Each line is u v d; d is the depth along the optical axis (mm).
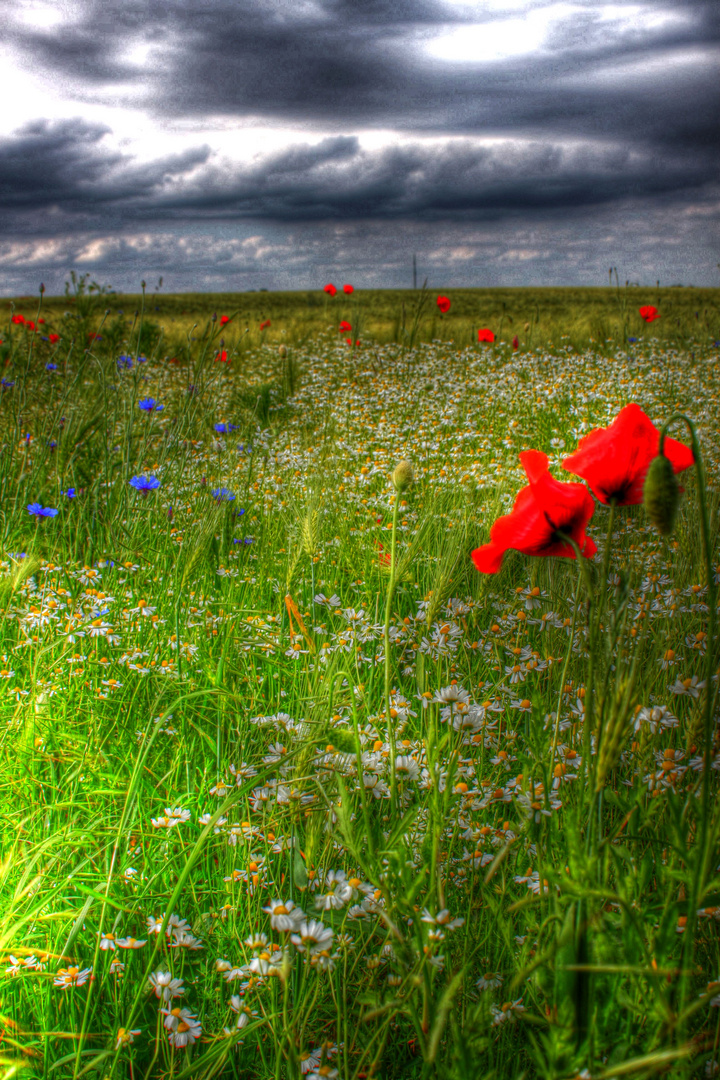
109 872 1696
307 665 2742
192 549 3586
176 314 28109
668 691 2357
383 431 7840
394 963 1470
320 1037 1581
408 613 3277
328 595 3666
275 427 8508
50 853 1869
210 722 2600
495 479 5707
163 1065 1583
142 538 4527
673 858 1418
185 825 2129
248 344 16531
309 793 1746
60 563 4133
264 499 5605
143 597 3664
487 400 9219
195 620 3354
